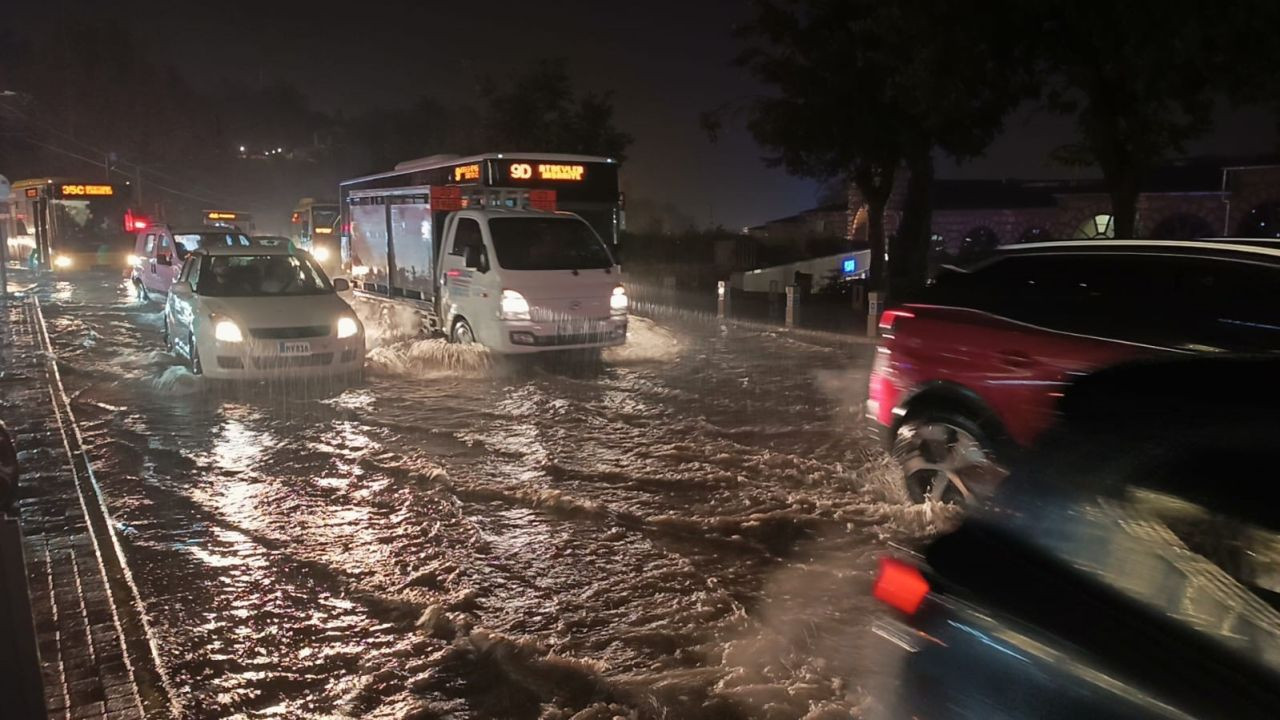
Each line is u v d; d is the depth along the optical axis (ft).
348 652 14.84
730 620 15.72
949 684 8.59
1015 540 8.90
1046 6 47.67
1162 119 51.01
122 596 16.98
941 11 49.62
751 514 21.18
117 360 43.34
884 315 21.84
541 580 17.65
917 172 70.18
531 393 36.14
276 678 14.03
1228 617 7.29
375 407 33.42
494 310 40.70
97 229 104.32
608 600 16.70
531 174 47.34
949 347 19.86
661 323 61.41
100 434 29.27
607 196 49.26
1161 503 8.06
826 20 67.05
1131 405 9.09
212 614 16.24
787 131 69.41
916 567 9.39
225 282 39.60
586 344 41.98
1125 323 17.46
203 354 35.55
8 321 59.26
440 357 42.16
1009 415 18.67
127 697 13.38
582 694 13.43
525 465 25.64
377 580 17.72
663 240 127.75
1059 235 132.87
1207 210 121.19
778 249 125.80
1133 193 51.75
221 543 19.74
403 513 21.63
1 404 33.58
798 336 54.13
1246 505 7.69
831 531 20.01
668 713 12.76
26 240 110.73
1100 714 7.37
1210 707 6.88
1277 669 6.90
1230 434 8.25
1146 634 7.53
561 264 42.27
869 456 26.18
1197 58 42.57
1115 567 8.05
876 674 9.75
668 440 28.32
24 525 20.77
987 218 136.05
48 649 14.87
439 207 45.70
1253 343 15.96
